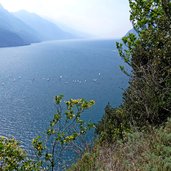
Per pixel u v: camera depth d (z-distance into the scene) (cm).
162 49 916
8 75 18112
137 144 670
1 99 11112
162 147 589
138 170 530
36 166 778
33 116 8294
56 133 824
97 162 655
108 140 895
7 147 743
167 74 898
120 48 1073
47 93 11856
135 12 1066
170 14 976
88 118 7119
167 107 834
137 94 912
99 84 13025
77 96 10738
